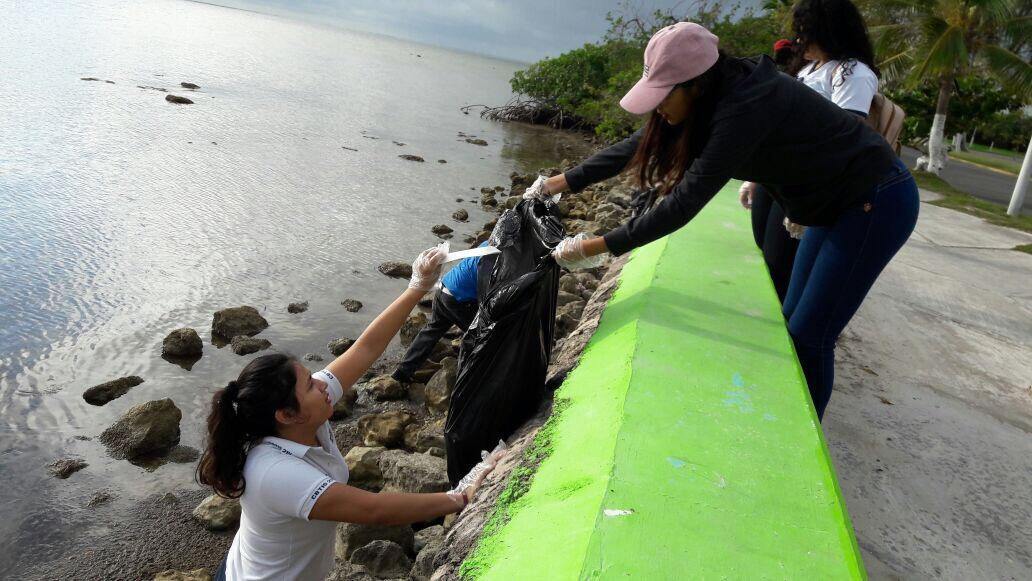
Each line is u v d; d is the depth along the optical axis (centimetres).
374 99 2625
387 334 270
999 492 336
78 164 1099
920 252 798
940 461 358
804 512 223
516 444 315
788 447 257
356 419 512
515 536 234
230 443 206
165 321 633
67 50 2475
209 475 207
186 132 1471
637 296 390
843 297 305
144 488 428
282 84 2591
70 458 445
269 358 212
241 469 207
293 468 203
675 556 196
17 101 1500
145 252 782
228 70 2741
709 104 257
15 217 827
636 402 270
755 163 275
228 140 1459
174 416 479
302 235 909
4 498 407
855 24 333
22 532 386
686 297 383
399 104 2619
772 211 440
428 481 390
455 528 270
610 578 187
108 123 1441
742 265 448
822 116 265
